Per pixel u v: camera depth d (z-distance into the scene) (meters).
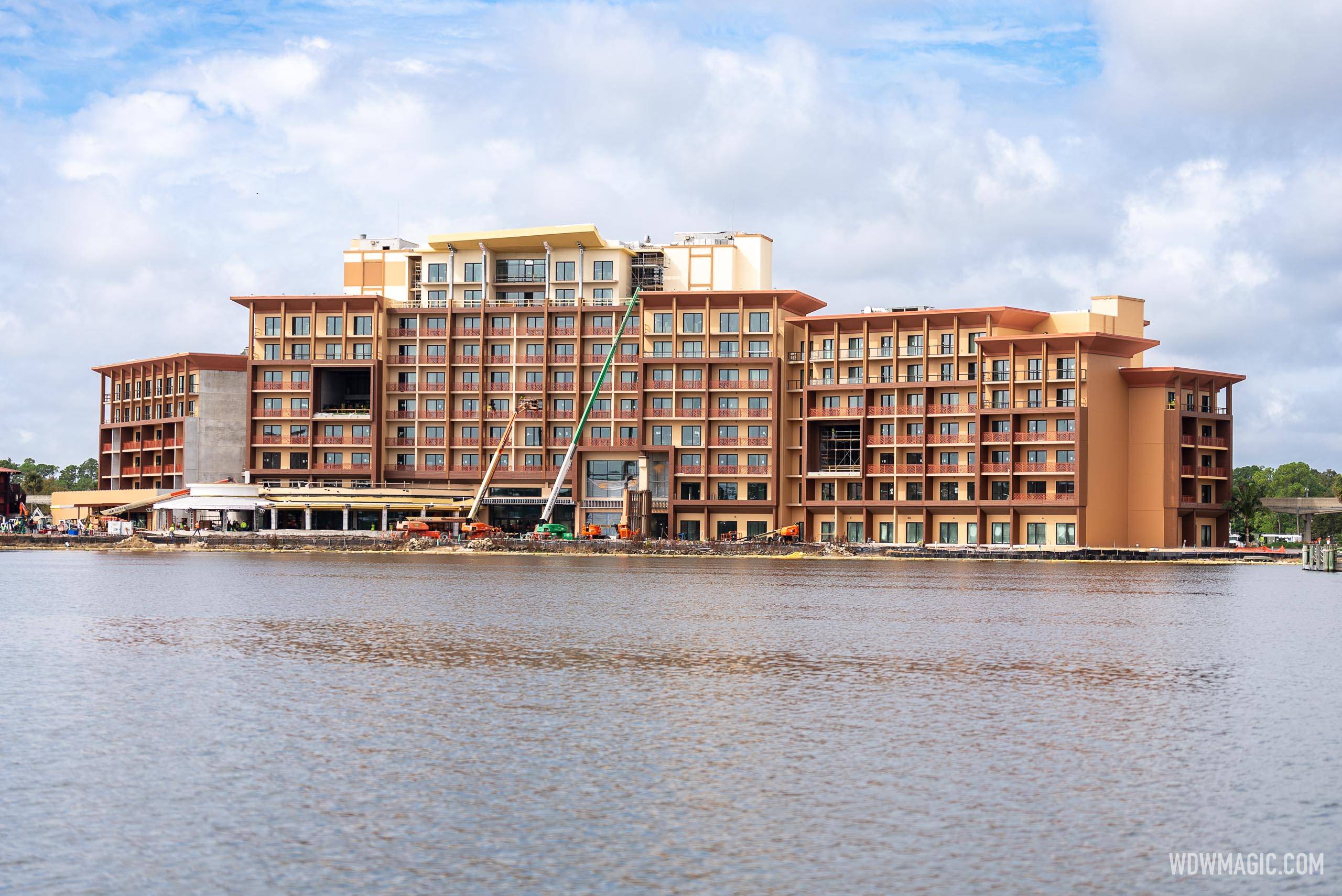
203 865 23.19
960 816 26.19
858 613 71.75
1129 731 34.53
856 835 24.91
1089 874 22.84
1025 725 35.38
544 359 195.50
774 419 185.75
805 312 195.38
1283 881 22.50
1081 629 62.97
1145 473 170.38
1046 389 167.50
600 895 21.72
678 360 187.75
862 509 180.62
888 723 35.66
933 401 176.62
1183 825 25.67
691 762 30.70
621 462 193.25
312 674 44.16
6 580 98.44
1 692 39.88
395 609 70.50
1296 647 55.28
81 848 24.14
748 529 187.75
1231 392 177.88
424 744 32.59
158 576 104.44
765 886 22.17
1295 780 29.19
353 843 24.41
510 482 196.75
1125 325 178.38
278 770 29.73
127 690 40.44
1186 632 61.66
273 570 117.44
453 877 22.56
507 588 90.06
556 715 36.50
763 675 44.75
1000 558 159.00
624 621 64.38
